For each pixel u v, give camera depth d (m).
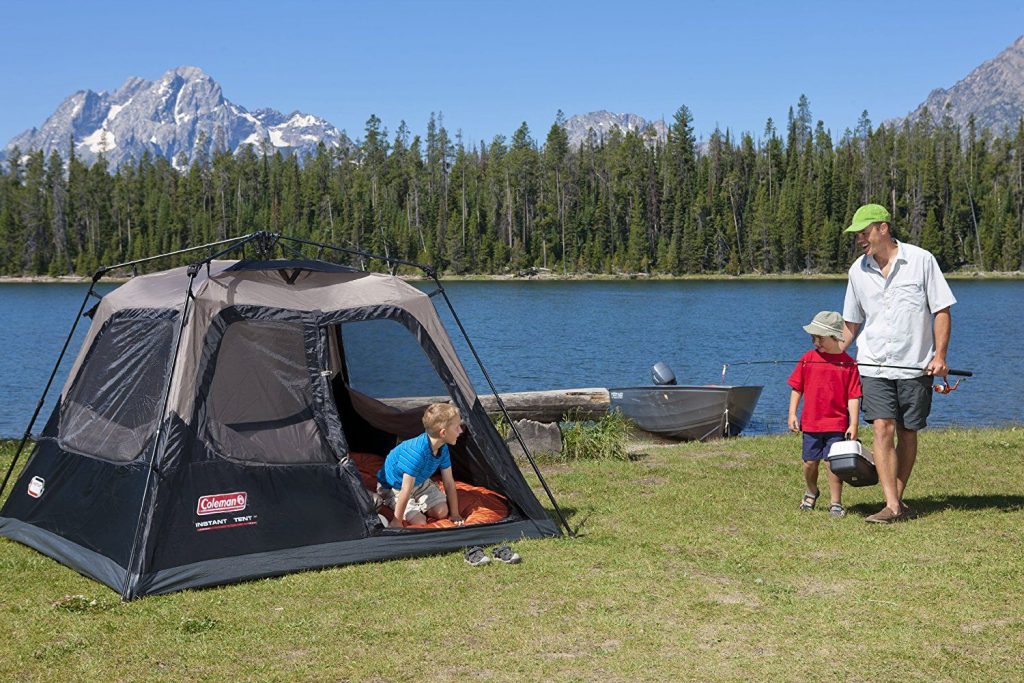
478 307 68.25
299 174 140.50
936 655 4.38
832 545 6.36
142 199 139.75
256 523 5.92
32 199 134.62
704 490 8.36
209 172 141.88
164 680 4.25
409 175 136.00
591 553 6.27
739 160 137.00
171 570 5.57
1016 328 45.53
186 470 5.83
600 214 128.62
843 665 4.30
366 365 8.36
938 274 6.81
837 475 7.05
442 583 5.62
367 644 4.66
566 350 37.72
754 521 7.12
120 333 6.76
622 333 45.94
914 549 6.17
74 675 4.30
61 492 6.49
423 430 8.26
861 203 124.62
